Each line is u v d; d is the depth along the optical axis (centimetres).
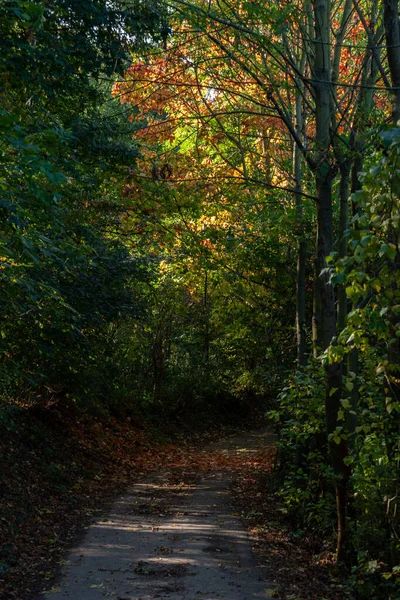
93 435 1895
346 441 883
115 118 1344
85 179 1251
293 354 1888
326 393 916
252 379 2366
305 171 1555
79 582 752
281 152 1770
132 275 1570
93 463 1669
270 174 1616
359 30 1367
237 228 1684
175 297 2352
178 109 1359
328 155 1037
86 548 915
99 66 1117
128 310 1511
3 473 1215
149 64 1281
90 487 1437
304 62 1409
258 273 1814
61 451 1591
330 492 1068
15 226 786
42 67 1034
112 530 1038
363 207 545
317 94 1071
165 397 2728
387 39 738
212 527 1075
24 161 575
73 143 1197
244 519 1155
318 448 1119
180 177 1320
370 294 666
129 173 1277
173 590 726
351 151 973
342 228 1041
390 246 523
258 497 1385
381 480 720
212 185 1309
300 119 1451
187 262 1648
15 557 841
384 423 725
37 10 693
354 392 913
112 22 1084
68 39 1091
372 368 812
